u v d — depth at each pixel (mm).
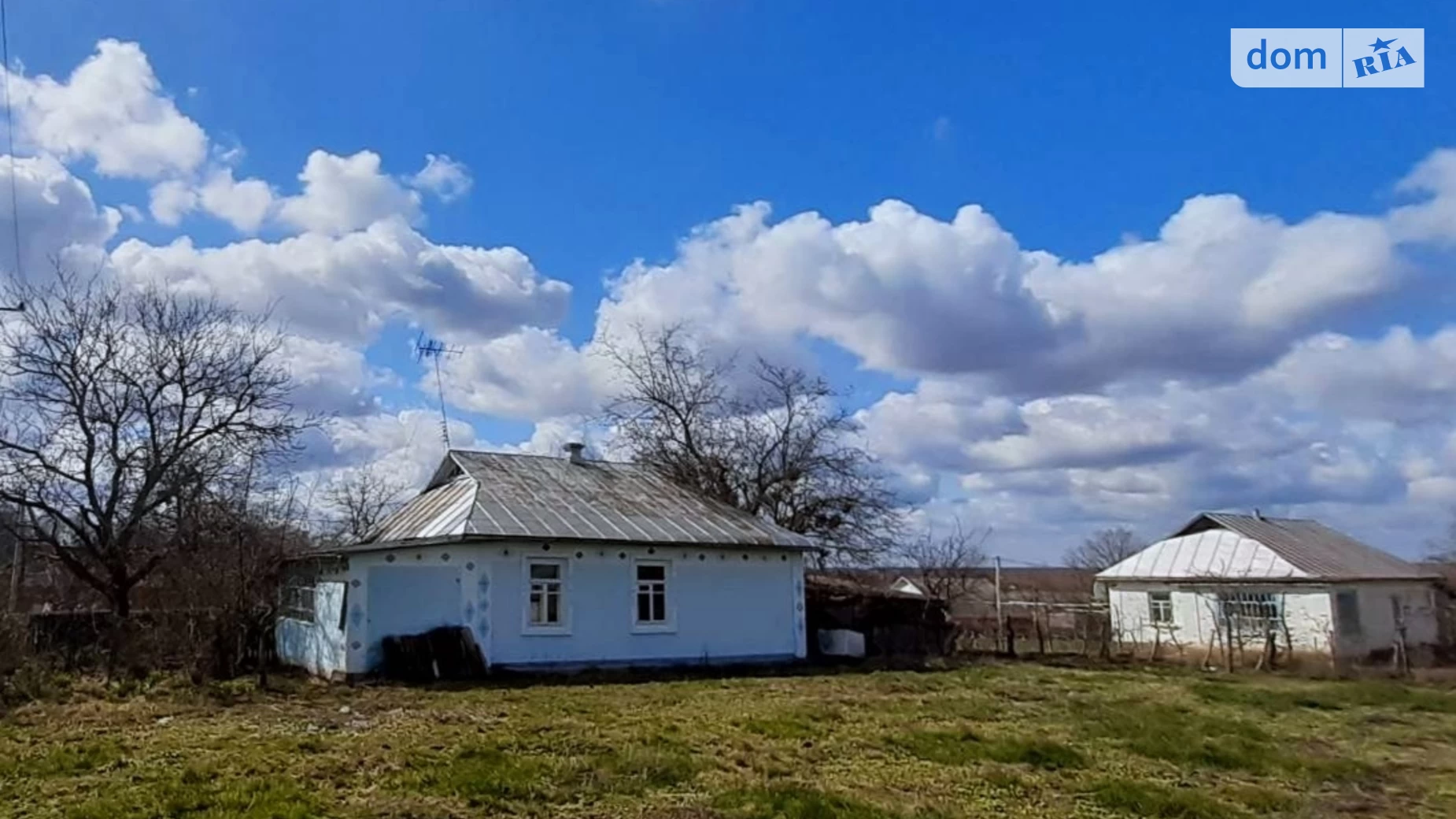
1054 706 16234
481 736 11750
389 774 9539
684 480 33844
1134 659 28469
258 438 27391
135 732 12266
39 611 22703
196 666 17922
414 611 19641
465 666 19547
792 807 8344
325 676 19453
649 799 8820
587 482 25359
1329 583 27453
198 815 7934
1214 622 28859
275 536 20234
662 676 20766
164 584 19953
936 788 9633
